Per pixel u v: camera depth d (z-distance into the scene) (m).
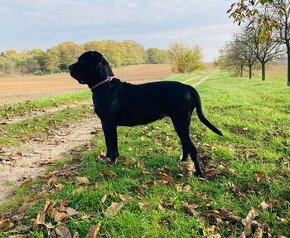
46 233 1.29
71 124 3.85
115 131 1.98
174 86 1.83
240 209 1.45
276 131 2.88
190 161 2.03
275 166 1.99
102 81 1.89
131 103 1.87
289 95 5.54
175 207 1.44
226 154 2.19
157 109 1.86
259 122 3.31
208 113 3.89
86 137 3.12
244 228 1.29
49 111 4.95
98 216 1.34
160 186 1.64
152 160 2.05
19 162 2.34
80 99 6.81
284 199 1.55
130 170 1.87
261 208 1.46
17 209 1.55
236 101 5.02
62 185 1.69
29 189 1.78
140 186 1.62
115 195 1.52
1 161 2.35
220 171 1.85
